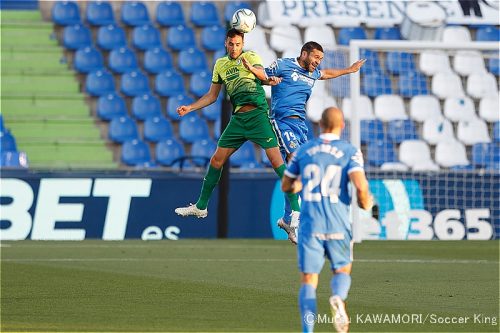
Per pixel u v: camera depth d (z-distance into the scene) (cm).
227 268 5238
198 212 4266
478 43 7144
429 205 7888
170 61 9494
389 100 9181
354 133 7219
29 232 7300
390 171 7862
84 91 9156
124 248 6519
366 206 2778
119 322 3291
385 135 8975
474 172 7956
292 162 2833
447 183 7912
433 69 9456
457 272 5131
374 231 7831
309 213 2769
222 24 9925
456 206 7931
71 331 3088
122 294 4088
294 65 4034
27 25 9419
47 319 3356
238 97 4050
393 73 9331
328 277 4809
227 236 7469
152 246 6700
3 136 8281
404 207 7856
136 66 9375
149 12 9900
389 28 9725
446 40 9694
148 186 7456
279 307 3719
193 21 9856
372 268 5341
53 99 8938
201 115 9175
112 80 9131
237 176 7569
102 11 9694
